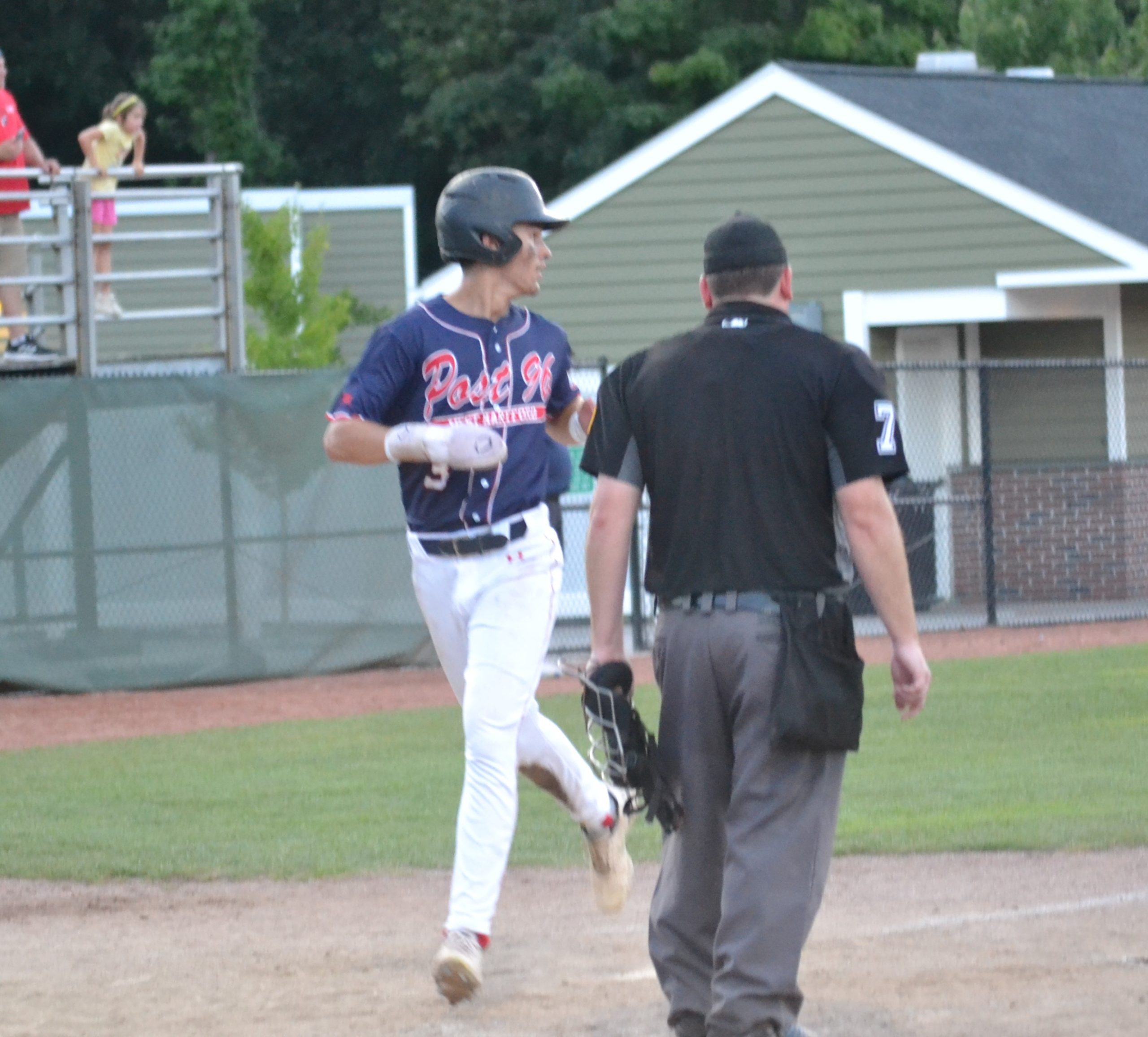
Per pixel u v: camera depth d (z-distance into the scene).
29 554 53.47
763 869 17.16
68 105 148.75
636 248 74.00
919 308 70.88
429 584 21.47
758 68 126.44
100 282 56.78
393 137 151.38
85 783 38.19
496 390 21.06
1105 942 22.92
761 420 17.42
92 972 22.55
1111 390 72.44
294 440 56.00
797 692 17.06
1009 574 73.25
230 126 135.12
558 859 29.77
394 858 29.72
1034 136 77.12
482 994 21.08
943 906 25.16
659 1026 19.64
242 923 25.33
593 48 134.75
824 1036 19.02
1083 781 35.16
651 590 18.20
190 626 55.06
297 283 84.50
